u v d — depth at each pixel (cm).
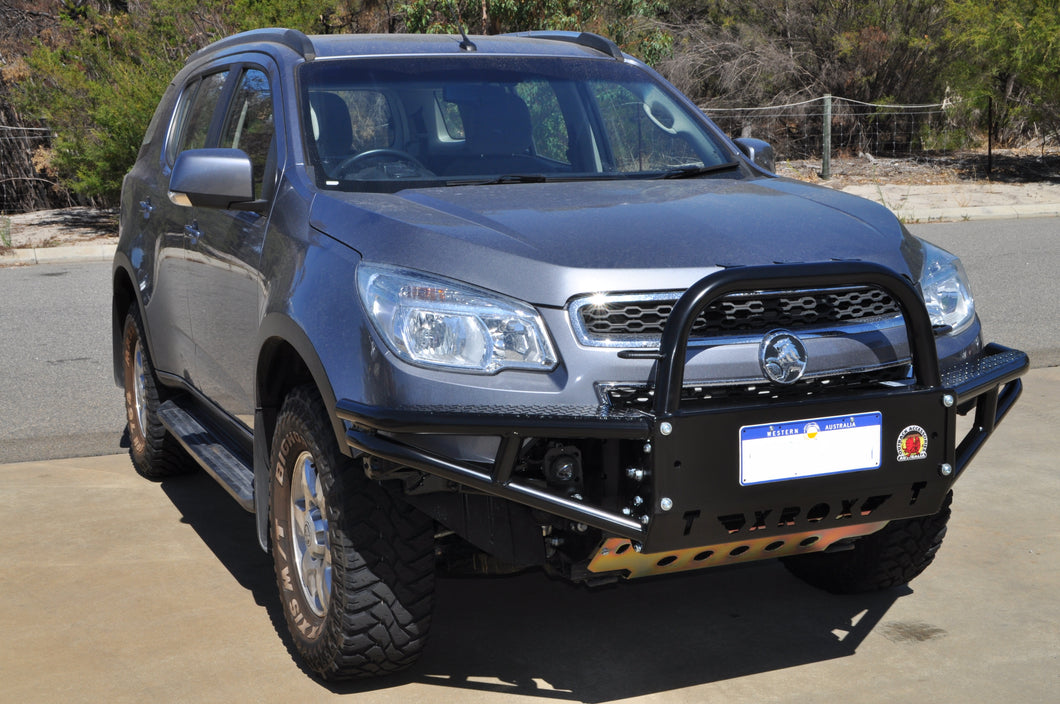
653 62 1956
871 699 339
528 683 353
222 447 460
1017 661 364
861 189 1917
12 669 365
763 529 306
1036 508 512
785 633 389
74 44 1788
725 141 464
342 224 350
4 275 1322
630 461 299
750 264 312
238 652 377
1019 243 1366
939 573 441
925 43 2198
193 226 463
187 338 484
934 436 316
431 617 340
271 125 423
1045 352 799
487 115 434
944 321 352
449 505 323
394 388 305
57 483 566
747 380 305
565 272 304
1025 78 2044
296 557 370
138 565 456
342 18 2072
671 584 437
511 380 301
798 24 2356
